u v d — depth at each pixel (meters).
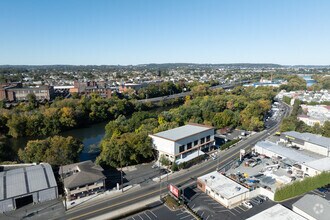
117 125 121.12
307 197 60.31
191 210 63.00
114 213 62.75
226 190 68.75
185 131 105.00
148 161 97.62
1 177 72.25
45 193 67.88
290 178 78.25
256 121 141.25
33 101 190.12
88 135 146.50
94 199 69.31
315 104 199.88
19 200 67.69
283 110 198.25
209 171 88.19
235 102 179.88
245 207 65.19
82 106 171.50
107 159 90.12
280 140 118.88
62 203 67.19
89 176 72.38
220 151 108.88
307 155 95.38
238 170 88.69
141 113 141.62
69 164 84.50
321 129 124.25
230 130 143.12
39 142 94.06
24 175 73.75
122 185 76.06
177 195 67.94
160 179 81.81
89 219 60.22
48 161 86.44
